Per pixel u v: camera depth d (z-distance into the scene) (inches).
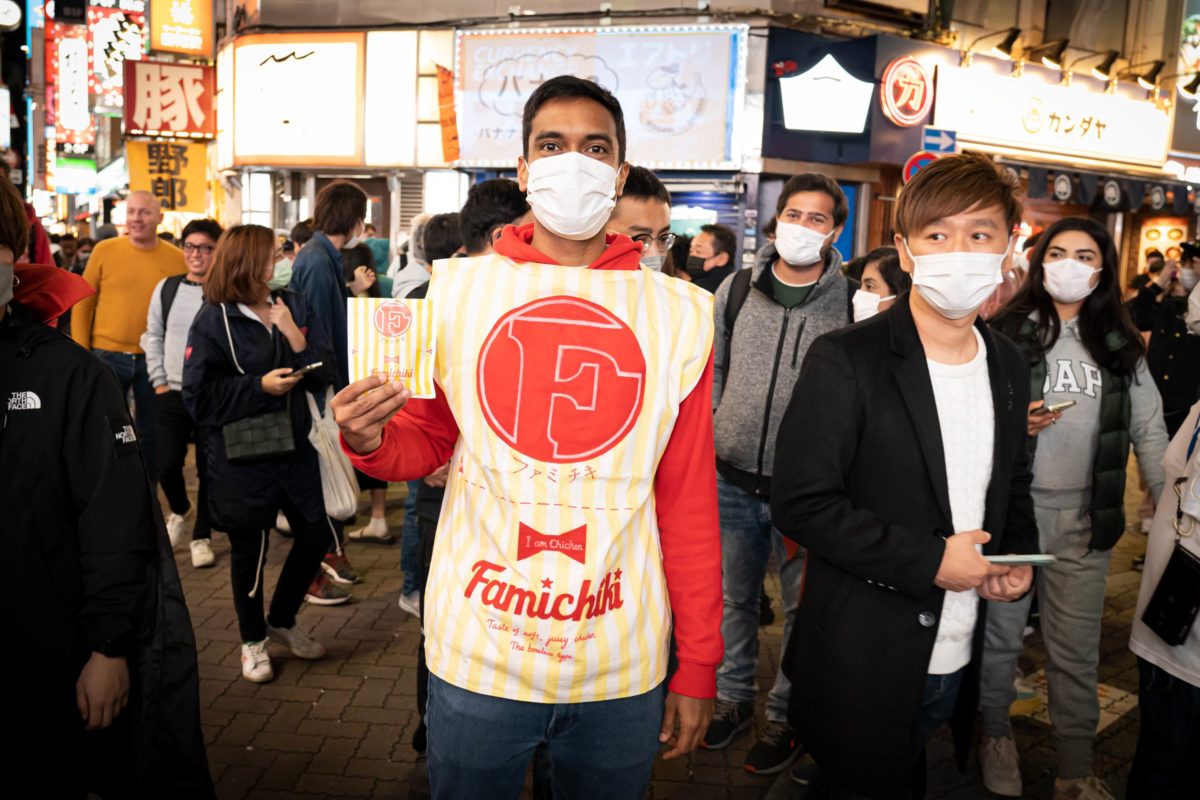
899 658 79.4
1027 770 127.1
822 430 80.5
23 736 72.2
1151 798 92.6
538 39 436.1
